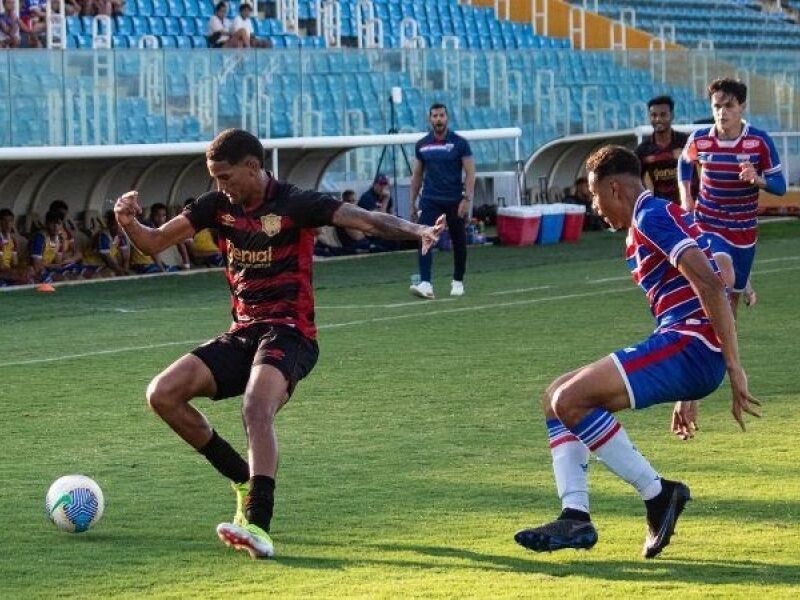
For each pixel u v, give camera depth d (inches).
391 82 2244.1
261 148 629.9
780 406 930.1
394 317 1416.1
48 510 639.8
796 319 1352.1
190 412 634.2
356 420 905.5
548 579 554.3
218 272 1900.8
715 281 569.9
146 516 669.3
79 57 1809.8
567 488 587.8
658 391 584.4
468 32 2915.8
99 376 1091.9
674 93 2763.3
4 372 1114.7
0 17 2027.6
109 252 1851.6
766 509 662.5
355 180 2247.8
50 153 1729.8
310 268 643.5
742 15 3582.7
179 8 2454.5
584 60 2600.9
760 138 1033.5
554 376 1061.1
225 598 533.6
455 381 1045.8
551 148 2529.5
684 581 549.0
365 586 546.6
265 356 619.8
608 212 600.4
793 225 2566.4
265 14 2613.2
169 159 1948.8
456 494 705.0
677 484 585.0
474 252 2142.0
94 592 544.4
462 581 552.7
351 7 2723.9
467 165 1577.3
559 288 1649.9
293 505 685.9
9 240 1749.5
